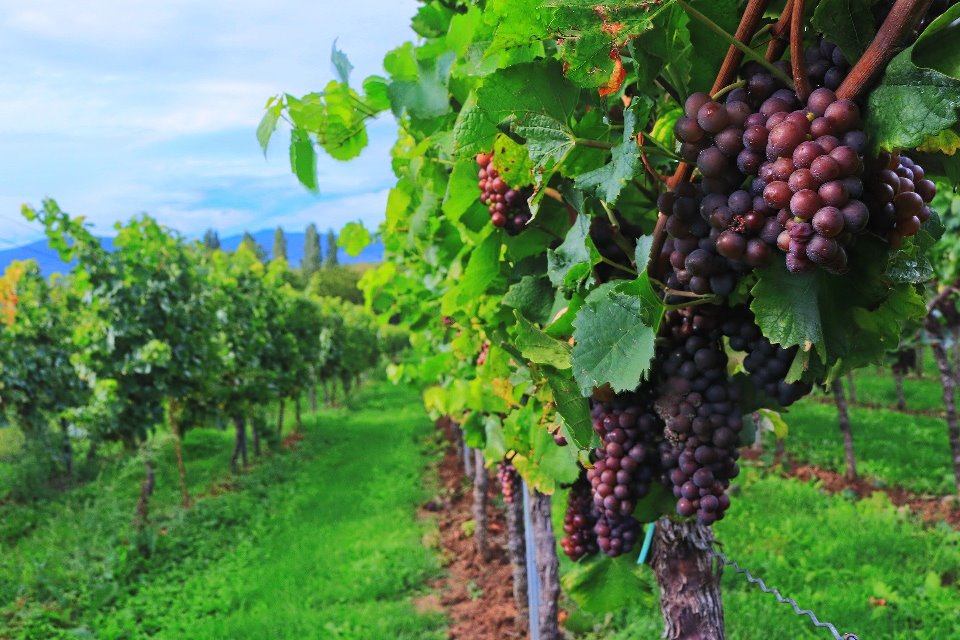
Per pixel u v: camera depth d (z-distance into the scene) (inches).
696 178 58.4
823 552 301.7
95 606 330.3
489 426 166.2
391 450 688.4
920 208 48.6
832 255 43.3
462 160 87.5
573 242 72.0
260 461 668.1
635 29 50.4
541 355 70.3
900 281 54.1
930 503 378.3
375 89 101.3
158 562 390.0
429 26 129.5
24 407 517.7
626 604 114.4
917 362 873.5
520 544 285.1
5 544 410.3
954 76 42.8
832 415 628.7
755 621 238.1
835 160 42.8
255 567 374.3
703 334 71.8
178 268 480.1
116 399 426.6
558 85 63.4
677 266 59.8
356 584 334.6
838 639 86.1
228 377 600.1
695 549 90.5
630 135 55.1
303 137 90.0
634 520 99.8
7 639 298.2
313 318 869.2
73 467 568.1
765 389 67.7
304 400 1286.9
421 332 322.3
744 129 48.8
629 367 55.7
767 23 59.5
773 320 52.4
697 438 73.3
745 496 392.8
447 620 296.8
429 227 131.5
